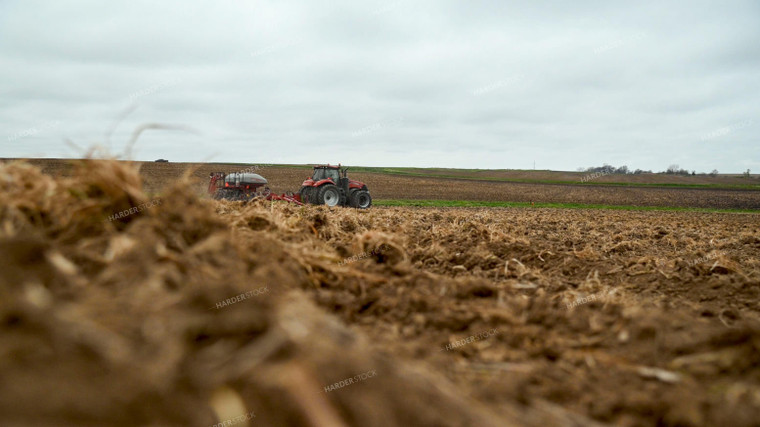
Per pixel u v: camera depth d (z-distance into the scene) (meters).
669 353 2.38
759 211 41.50
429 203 35.47
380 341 2.34
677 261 5.93
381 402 1.37
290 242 4.00
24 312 1.30
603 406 1.90
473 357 2.36
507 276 4.86
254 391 1.28
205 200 2.89
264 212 4.35
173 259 2.20
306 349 1.44
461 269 5.03
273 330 1.53
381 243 4.34
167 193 2.70
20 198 2.30
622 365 2.30
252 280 2.23
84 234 2.33
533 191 54.50
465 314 2.89
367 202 23.00
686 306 4.01
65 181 2.53
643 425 1.80
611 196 51.75
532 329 2.76
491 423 1.48
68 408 1.03
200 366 1.35
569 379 2.14
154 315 1.52
